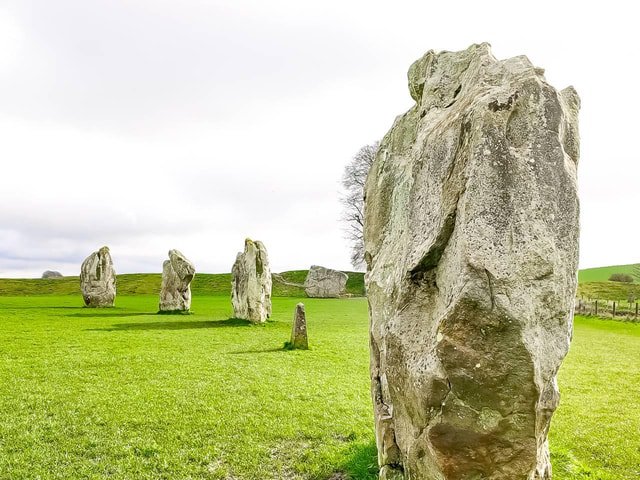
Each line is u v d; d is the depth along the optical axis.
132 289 67.75
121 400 9.77
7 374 11.62
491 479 4.13
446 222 4.54
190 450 7.45
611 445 8.07
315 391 10.99
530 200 4.18
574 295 4.43
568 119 4.91
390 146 6.81
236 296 26.33
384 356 5.79
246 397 10.31
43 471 6.57
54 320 23.78
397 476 5.26
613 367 14.95
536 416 4.07
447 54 6.34
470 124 4.50
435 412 4.30
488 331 3.98
